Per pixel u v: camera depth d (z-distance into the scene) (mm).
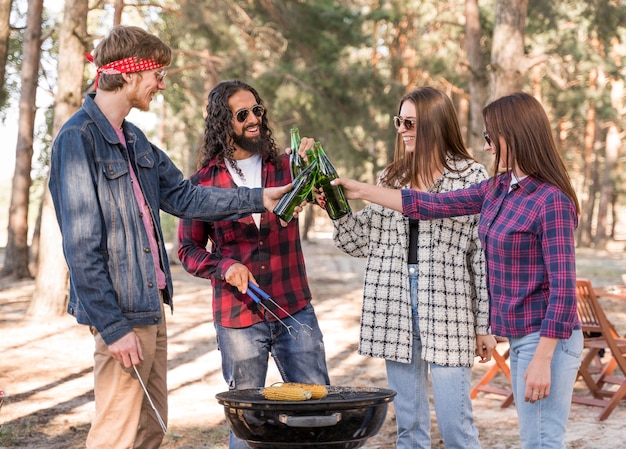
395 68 28469
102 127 3238
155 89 3348
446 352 3752
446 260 3809
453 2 27188
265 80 18578
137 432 3488
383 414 3014
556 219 3188
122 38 3268
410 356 3824
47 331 11289
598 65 25641
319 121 20766
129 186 3275
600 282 19000
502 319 3334
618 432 5711
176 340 10719
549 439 3248
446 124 3850
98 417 3293
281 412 2852
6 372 8398
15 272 19219
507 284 3312
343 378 8188
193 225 3945
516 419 6215
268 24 19938
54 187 3193
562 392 3234
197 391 7531
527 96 3346
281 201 3611
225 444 5570
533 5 22719
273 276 3885
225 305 3900
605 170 38469
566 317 3146
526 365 3275
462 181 3832
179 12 17531
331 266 25203
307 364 3902
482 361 3920
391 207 3697
